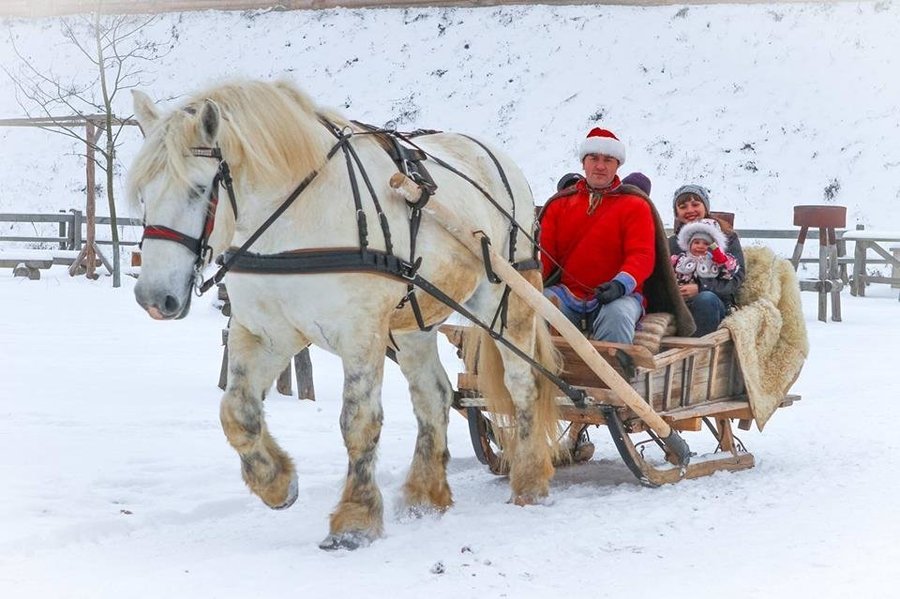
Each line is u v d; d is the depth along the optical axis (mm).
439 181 6145
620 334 6934
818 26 35344
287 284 5355
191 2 42750
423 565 5074
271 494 5637
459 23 38875
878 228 27562
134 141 36062
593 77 35000
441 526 5906
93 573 4867
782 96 32719
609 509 6262
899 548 5289
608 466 7891
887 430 8844
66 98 38531
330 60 38500
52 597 4477
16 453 7453
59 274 22562
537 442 6688
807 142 30922
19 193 34312
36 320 15430
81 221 24734
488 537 5633
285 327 5555
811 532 5633
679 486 6867
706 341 7020
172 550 5359
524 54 36625
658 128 32375
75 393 9992
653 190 30000
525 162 32219
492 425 7379
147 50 40844
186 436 8273
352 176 5512
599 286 7043
